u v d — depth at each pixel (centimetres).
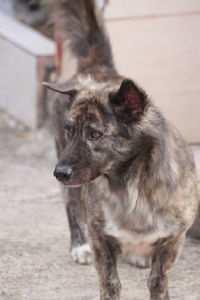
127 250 564
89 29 720
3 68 1195
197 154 737
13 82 1166
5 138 1108
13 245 715
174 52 939
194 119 953
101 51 712
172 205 541
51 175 971
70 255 688
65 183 528
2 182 941
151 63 939
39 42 1139
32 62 1097
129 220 543
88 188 560
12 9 1354
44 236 743
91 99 533
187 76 945
